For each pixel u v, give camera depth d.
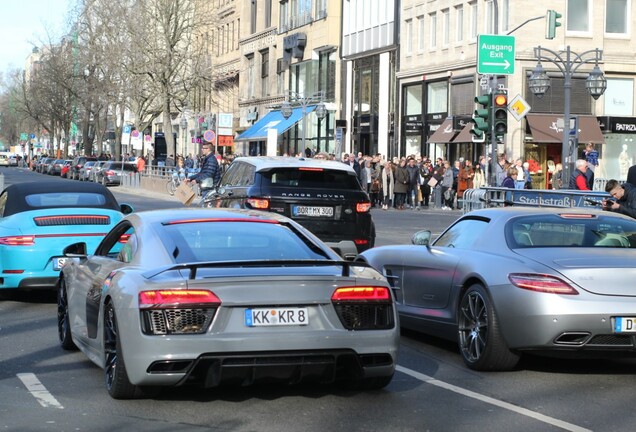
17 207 14.33
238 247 8.22
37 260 13.53
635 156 50.19
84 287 9.27
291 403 7.96
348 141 64.38
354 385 8.43
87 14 72.19
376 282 7.82
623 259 9.05
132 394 7.91
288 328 7.48
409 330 12.20
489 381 9.07
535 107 47.97
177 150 98.12
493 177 28.08
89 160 86.25
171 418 7.46
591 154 37.94
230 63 87.69
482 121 28.25
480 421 7.47
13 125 188.62
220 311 7.39
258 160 17.36
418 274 10.86
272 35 76.50
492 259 9.55
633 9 49.41
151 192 60.78
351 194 16.95
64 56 89.62
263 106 78.50
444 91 53.53
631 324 8.71
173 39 67.88
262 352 7.40
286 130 69.31
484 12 49.69
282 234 8.52
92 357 8.95
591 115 48.81
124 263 8.41
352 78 64.38
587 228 9.90
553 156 48.94
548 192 17.39
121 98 72.81
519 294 8.93
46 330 11.88
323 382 7.93
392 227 31.53
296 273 7.62
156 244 8.20
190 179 23.16
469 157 50.56
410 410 7.80
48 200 14.50
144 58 68.19
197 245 8.16
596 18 48.75
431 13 54.88
